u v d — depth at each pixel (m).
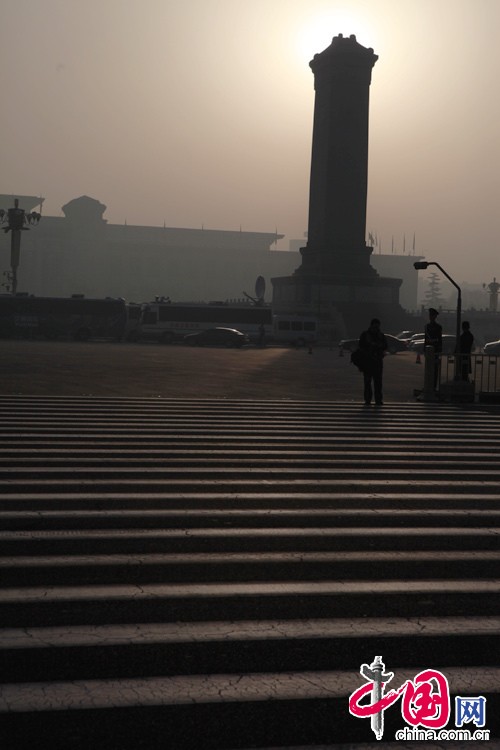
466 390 25.67
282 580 7.77
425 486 12.09
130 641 6.29
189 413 20.78
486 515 10.38
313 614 6.93
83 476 12.22
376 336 24.16
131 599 7.18
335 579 7.82
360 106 119.62
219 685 5.61
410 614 6.97
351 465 13.70
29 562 8.13
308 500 11.01
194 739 4.95
